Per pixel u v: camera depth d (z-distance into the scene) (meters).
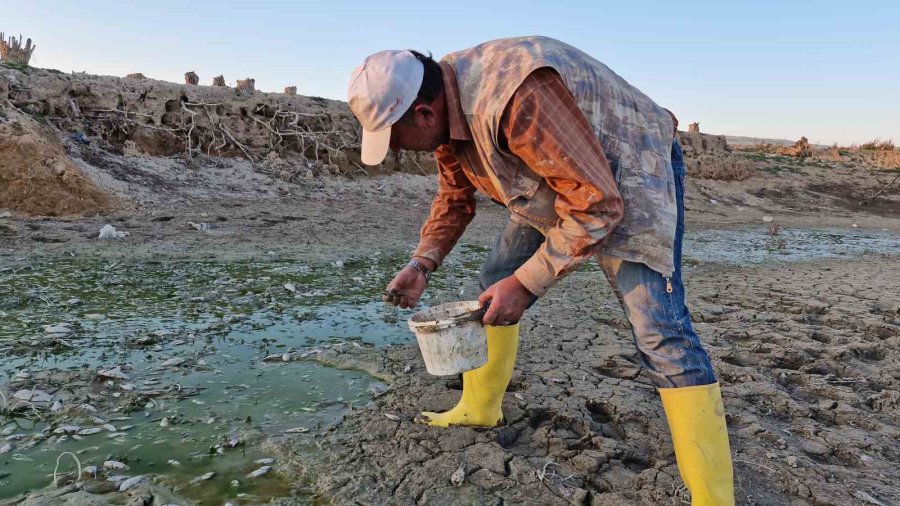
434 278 6.94
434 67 2.12
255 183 12.60
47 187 8.82
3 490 2.40
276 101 14.77
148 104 12.47
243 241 8.13
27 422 2.95
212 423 3.03
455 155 2.37
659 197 2.11
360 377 3.74
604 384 3.74
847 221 19.23
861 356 4.84
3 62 11.06
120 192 10.06
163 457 2.70
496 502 2.45
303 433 2.96
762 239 13.45
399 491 2.50
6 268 5.86
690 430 2.13
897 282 8.16
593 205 1.94
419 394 3.45
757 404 3.67
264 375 3.69
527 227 2.68
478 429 3.01
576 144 1.92
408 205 13.71
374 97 2.03
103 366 3.65
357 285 6.17
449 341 2.33
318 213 11.17
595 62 2.13
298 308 5.16
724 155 25.22
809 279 8.23
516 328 2.96
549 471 2.69
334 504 2.40
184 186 11.40
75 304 4.87
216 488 2.47
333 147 15.02
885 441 3.27
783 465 2.89
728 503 2.16
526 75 1.91
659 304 2.13
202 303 5.12
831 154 32.38
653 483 2.61
